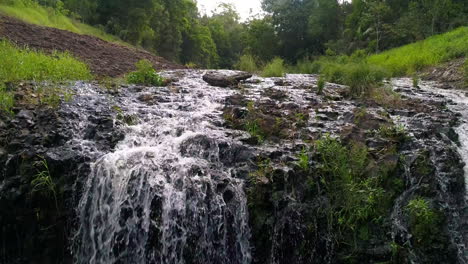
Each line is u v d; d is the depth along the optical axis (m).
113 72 11.72
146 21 29.30
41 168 5.43
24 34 12.91
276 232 5.30
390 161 5.87
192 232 5.17
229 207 5.23
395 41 24.89
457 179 5.86
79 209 5.36
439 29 22.31
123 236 5.25
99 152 5.80
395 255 5.20
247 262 5.24
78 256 5.39
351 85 9.49
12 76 8.18
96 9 27.08
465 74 11.70
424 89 10.93
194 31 44.25
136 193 5.33
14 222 5.34
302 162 5.69
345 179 5.53
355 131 6.54
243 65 16.73
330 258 5.34
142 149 5.96
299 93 9.28
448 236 5.41
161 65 15.16
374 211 5.45
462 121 7.39
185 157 5.91
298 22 37.22
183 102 8.23
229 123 7.05
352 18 31.09
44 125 6.30
